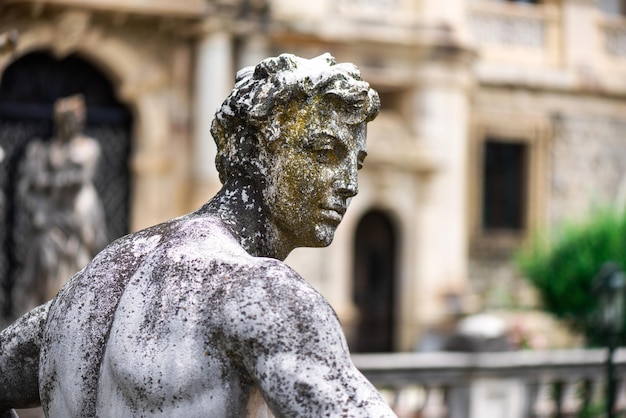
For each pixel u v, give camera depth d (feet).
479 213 74.28
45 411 7.93
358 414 6.91
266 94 7.73
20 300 49.42
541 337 61.26
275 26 61.21
